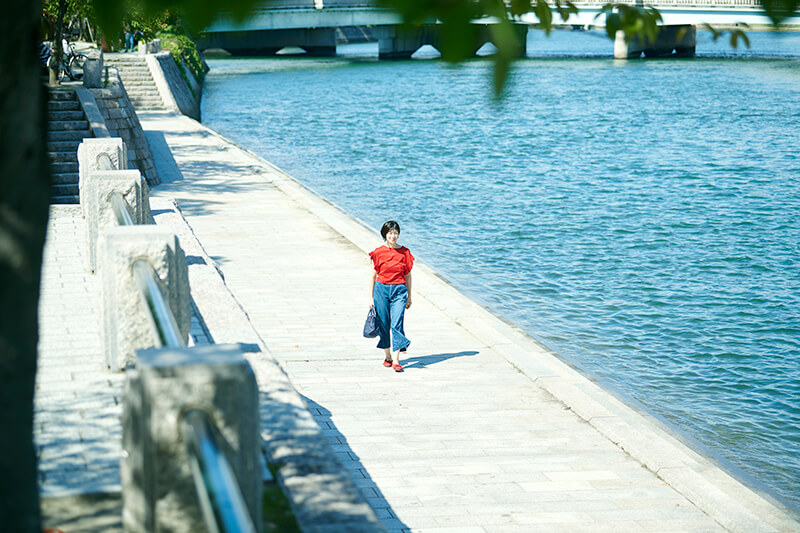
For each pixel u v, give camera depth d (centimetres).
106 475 552
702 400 1520
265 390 657
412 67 11331
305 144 5119
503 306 2077
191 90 6694
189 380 368
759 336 1859
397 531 848
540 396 1225
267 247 2112
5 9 248
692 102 7025
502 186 3741
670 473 961
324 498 505
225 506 280
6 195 266
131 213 1048
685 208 3234
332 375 1284
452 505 902
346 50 16362
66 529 487
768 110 6431
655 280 2300
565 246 2677
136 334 735
